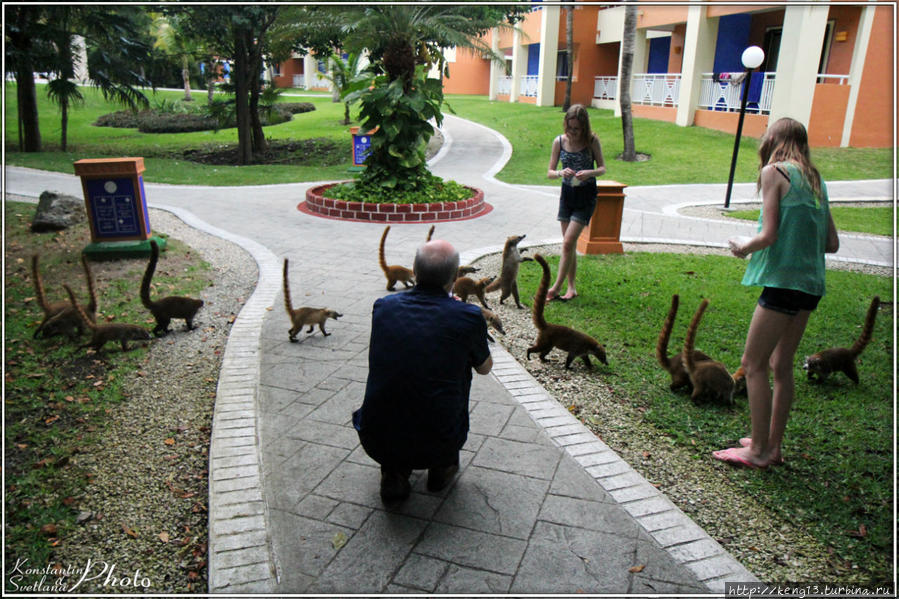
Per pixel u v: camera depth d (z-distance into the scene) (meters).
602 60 30.80
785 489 3.13
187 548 2.71
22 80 19.77
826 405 4.04
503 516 2.88
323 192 12.04
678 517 2.88
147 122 30.00
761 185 2.99
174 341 5.13
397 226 10.12
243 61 19.73
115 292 6.36
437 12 11.97
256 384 4.26
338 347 4.99
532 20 33.06
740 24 22.36
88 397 4.09
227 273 7.25
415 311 2.74
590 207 5.96
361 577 2.49
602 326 5.54
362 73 11.92
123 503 3.01
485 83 48.72
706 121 22.08
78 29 19.64
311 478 3.17
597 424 3.81
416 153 11.62
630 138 18.58
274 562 2.56
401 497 2.94
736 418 3.88
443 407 2.70
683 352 4.03
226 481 3.12
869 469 3.29
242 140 20.53
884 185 14.66
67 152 20.72
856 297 6.57
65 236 8.48
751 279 3.10
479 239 9.22
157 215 10.89
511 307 6.09
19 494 3.04
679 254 8.52
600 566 2.56
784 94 18.53
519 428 3.70
